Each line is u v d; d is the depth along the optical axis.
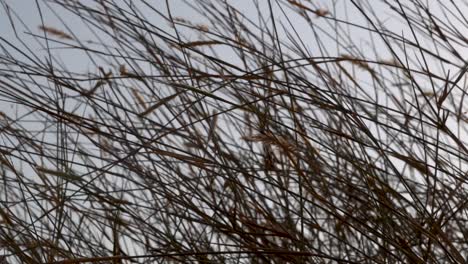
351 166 1.76
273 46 1.79
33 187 1.72
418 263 1.62
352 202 1.76
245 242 1.65
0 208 1.71
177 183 1.69
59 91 1.74
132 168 1.67
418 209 1.70
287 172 1.74
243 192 1.75
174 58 1.75
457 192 1.72
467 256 1.70
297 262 1.64
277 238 1.75
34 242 1.71
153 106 1.69
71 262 1.55
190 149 1.79
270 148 1.75
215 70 1.77
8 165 1.71
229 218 1.66
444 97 1.67
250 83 1.73
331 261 1.74
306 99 1.68
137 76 1.73
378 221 1.70
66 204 1.75
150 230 1.72
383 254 1.70
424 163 1.68
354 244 1.79
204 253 1.58
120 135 1.73
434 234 1.67
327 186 1.75
